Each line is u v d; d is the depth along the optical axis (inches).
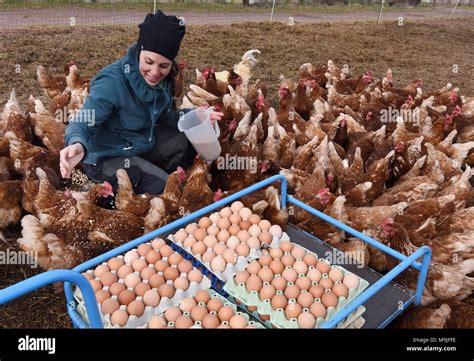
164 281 48.0
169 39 59.4
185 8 295.6
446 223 65.5
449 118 95.9
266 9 343.0
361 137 90.6
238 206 60.9
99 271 47.8
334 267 50.9
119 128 70.1
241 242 54.3
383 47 234.5
